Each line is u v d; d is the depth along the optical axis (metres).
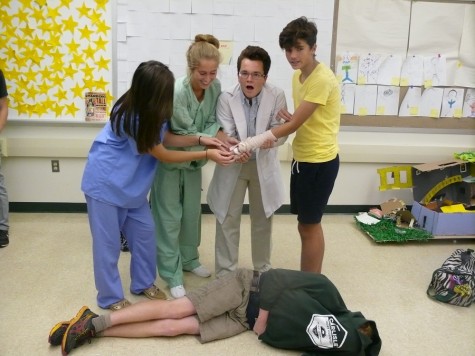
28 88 3.27
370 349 1.93
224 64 3.33
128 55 3.27
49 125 3.34
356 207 3.74
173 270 2.42
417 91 3.56
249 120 2.29
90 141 3.37
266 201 2.38
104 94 3.32
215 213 2.43
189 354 1.94
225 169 2.35
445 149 3.64
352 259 2.94
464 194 3.34
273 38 3.33
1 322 2.09
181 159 2.12
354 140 3.60
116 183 2.02
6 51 3.20
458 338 2.12
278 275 2.03
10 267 2.62
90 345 1.96
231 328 2.06
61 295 2.35
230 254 2.48
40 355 1.88
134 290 2.38
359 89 3.50
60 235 3.11
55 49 3.22
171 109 1.94
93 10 3.18
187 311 2.05
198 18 3.25
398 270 2.81
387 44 3.45
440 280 2.43
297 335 1.92
